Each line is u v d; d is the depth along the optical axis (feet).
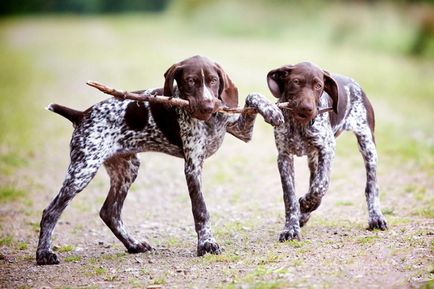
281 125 33.01
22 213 44.39
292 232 33.09
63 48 158.92
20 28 226.79
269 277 27.76
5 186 50.42
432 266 27.78
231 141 64.64
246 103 31.40
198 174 32.24
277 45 144.97
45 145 65.67
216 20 177.58
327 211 40.45
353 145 59.52
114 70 116.98
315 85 31.32
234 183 50.11
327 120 33.32
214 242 32.22
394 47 138.31
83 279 30.37
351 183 47.60
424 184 45.98
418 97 91.86
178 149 33.19
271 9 168.55
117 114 32.83
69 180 32.42
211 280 28.48
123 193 34.50
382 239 32.24
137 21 242.37
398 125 70.79
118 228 34.45
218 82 30.71
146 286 28.48
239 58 121.60
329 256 29.96
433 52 132.77
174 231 39.22
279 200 44.47
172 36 173.37
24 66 131.13
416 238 31.78
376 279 26.81
